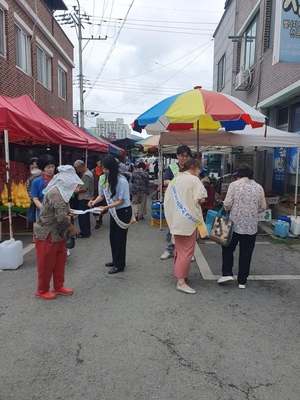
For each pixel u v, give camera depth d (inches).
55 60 623.5
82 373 106.6
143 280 185.5
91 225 345.7
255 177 481.1
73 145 357.4
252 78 463.5
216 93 214.7
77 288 173.6
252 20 475.5
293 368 109.9
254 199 165.5
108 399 95.3
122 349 119.4
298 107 375.9
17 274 193.2
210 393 98.0
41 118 303.3
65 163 546.9
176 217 163.3
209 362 112.5
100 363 111.6
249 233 166.7
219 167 747.4
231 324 137.8
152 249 250.7
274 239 278.8
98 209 179.6
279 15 227.5
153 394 97.4
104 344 122.4
